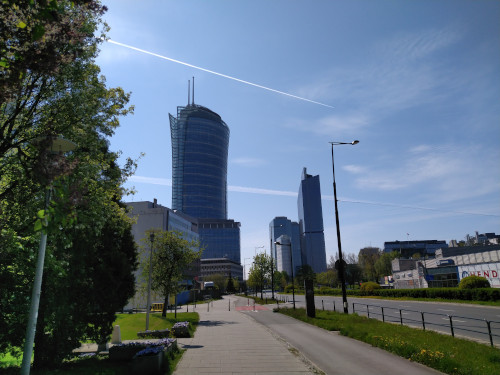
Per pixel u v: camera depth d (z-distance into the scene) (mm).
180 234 38125
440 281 68000
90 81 13172
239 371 10242
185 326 18781
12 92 6219
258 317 31125
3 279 9906
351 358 11836
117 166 15148
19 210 10539
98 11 6652
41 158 6570
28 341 7469
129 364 10922
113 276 13180
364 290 63375
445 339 13484
